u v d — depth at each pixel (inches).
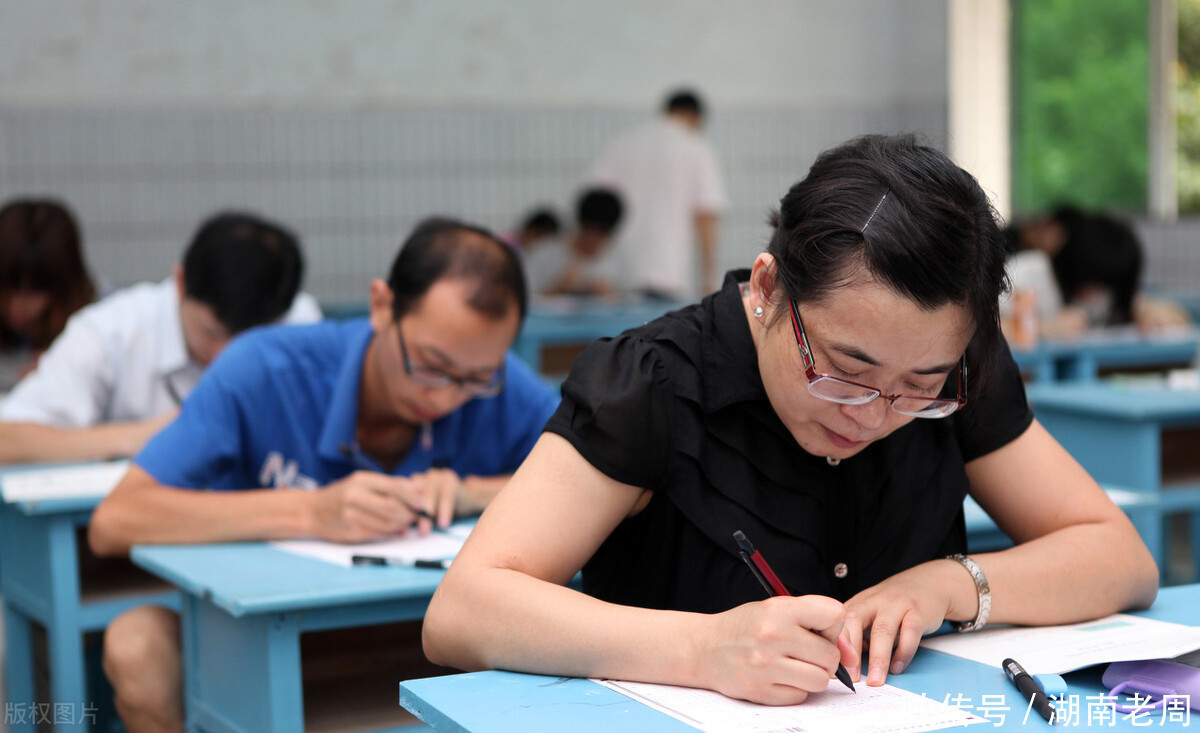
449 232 66.6
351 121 255.1
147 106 240.8
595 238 233.9
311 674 64.5
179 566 58.5
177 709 66.7
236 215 92.7
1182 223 260.8
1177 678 38.1
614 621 39.8
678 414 44.9
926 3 288.0
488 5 264.1
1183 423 107.8
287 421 71.4
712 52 281.1
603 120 274.5
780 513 45.2
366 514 62.5
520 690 38.9
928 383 39.5
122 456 91.5
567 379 45.1
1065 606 46.2
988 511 51.3
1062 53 276.5
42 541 78.0
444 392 66.6
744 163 284.8
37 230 108.0
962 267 37.5
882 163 39.0
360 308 220.2
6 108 231.6
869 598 43.0
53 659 76.8
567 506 43.2
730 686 37.7
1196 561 127.4
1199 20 261.3
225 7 245.4
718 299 46.6
